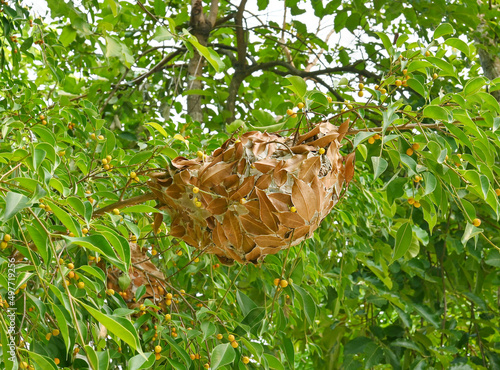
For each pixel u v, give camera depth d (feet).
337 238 9.86
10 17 8.40
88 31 8.75
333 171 4.62
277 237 4.53
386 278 10.53
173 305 6.59
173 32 7.23
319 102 5.15
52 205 3.57
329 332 12.11
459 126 5.44
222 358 4.86
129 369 4.20
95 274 4.28
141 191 7.83
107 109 12.76
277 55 16.66
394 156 5.10
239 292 6.01
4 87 8.52
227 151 4.56
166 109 12.57
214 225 4.65
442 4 12.85
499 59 13.21
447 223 11.81
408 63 5.44
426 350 10.94
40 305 4.35
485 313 12.58
